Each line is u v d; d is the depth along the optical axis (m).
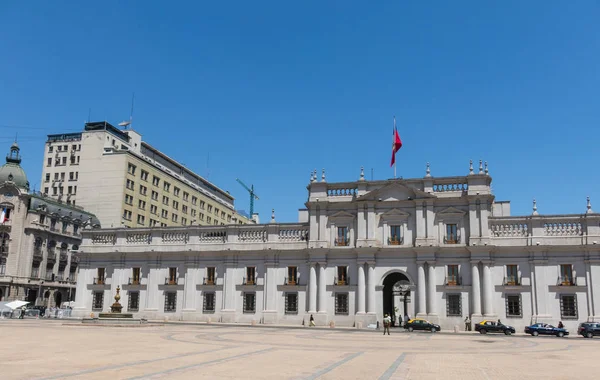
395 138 70.12
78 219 107.12
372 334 50.41
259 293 69.19
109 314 54.22
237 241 71.50
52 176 117.00
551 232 62.50
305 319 66.38
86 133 116.25
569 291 60.41
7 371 18.73
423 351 31.23
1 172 97.06
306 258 68.62
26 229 95.44
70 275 104.81
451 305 63.22
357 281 66.06
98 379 17.16
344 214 68.25
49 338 34.47
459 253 64.19
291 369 20.98
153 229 74.69
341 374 19.94
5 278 90.56
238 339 37.81
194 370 19.92
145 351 26.77
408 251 65.38
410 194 67.06
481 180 65.12
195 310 70.69
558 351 33.19
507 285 62.16
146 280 73.44
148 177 120.62
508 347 36.19
